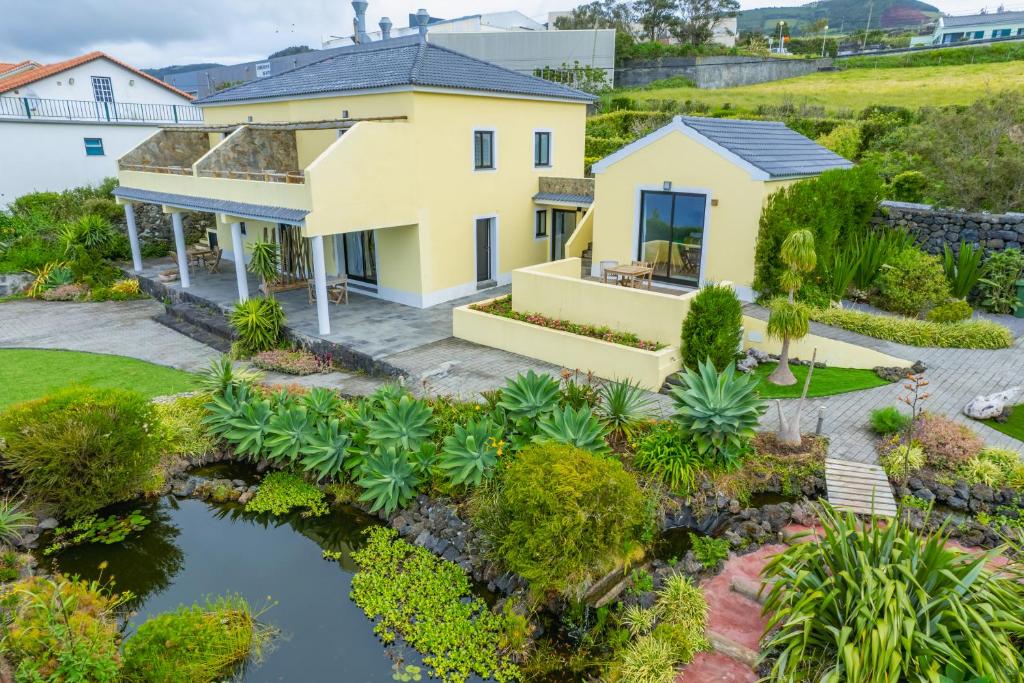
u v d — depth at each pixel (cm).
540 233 2353
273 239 2391
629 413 1114
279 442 1173
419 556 970
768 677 685
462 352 1581
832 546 738
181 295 2202
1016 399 1181
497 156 2083
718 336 1307
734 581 863
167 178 2142
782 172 1519
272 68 5525
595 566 819
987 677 587
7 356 1747
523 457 868
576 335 1445
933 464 1014
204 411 1309
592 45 4981
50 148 3014
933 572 684
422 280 1952
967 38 7019
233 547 1038
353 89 1884
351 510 1109
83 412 1062
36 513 1063
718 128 1664
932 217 1730
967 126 2066
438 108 1859
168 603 908
